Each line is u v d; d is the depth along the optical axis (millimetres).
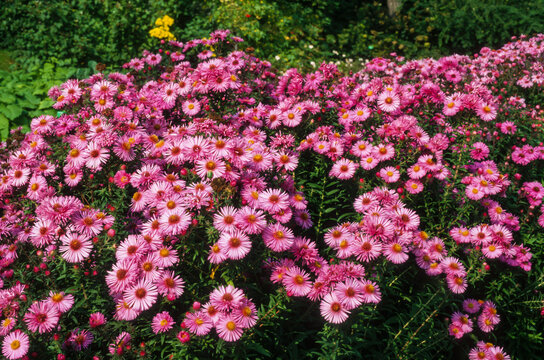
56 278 868
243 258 835
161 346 827
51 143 1038
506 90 1531
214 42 1462
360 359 886
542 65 1688
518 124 1307
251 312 786
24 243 917
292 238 844
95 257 839
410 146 1077
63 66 2211
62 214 844
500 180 1065
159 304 833
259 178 903
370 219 872
